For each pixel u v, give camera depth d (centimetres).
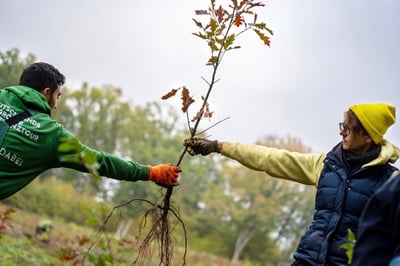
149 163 4975
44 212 3128
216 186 4841
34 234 1633
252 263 4425
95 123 5072
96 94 5038
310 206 4559
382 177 359
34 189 3184
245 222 4588
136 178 409
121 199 3334
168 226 415
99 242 396
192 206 4934
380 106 363
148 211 415
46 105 382
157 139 5328
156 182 417
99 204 404
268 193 4631
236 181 4712
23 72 392
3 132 363
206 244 4562
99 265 372
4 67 2605
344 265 354
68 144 307
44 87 389
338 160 371
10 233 1307
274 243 4603
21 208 3036
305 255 369
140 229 418
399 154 371
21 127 367
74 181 4559
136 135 5212
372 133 360
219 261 3206
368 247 232
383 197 231
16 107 371
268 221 4569
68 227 2159
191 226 4622
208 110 424
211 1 402
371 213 235
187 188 4809
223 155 431
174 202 423
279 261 4566
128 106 5203
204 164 5122
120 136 5175
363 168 358
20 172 371
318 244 363
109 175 397
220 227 4712
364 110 362
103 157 388
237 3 399
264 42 400
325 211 368
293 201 4575
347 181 363
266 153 412
